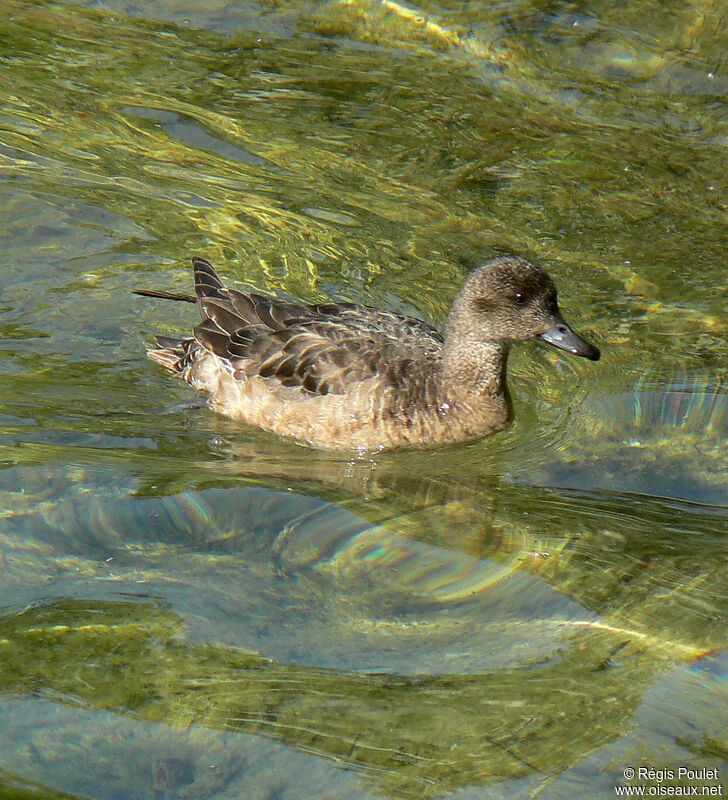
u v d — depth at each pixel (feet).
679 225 51.55
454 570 30.35
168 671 26.02
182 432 39.34
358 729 24.58
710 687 26.07
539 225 51.29
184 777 23.26
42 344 42.75
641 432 39.47
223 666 26.30
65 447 36.14
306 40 64.34
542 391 42.98
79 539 30.76
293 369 40.45
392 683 26.02
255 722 24.66
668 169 55.16
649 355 43.68
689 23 64.13
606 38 63.67
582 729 24.71
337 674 26.25
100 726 24.43
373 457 39.27
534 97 60.08
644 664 26.76
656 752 24.03
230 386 41.29
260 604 28.45
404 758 23.82
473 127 57.82
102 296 45.52
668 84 60.85
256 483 34.88
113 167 53.31
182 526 31.68
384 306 45.85
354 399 39.73
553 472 37.47
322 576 29.78
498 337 40.09
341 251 48.96
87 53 62.08
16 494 32.68
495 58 62.80
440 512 33.91
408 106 59.06
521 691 25.84
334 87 60.34
